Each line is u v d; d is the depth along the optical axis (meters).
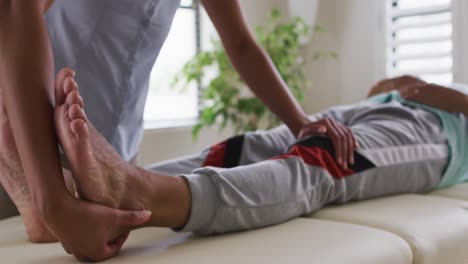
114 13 1.16
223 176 0.97
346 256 0.85
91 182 0.74
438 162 1.45
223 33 1.40
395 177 1.33
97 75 1.18
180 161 1.37
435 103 1.60
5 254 0.88
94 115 1.19
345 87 2.92
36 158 0.73
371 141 1.33
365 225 1.07
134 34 1.19
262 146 1.46
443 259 1.01
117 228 0.80
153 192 0.85
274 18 2.82
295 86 2.70
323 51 3.02
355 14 2.85
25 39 0.77
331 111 1.71
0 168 0.93
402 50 2.72
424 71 2.59
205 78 2.91
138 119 1.32
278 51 2.62
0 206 1.31
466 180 1.64
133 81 1.24
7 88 0.76
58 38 1.13
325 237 0.93
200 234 0.97
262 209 1.00
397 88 1.91
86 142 0.72
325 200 1.19
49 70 0.78
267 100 1.39
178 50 2.90
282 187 1.05
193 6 2.92
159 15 1.22
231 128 2.94
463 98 1.57
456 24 2.44
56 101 0.75
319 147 1.20
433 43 2.58
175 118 2.89
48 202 0.72
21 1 0.78
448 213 1.16
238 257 0.82
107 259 0.81
